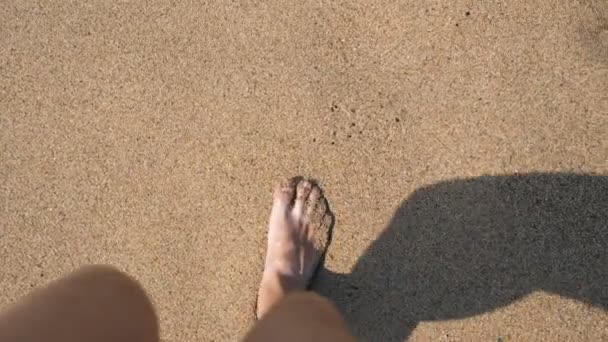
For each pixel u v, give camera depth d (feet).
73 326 4.23
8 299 6.79
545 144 6.45
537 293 6.36
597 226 6.36
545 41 6.53
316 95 6.68
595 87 6.43
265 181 6.67
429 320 6.45
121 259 6.74
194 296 6.65
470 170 6.50
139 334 4.66
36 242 6.83
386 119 6.60
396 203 6.55
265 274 6.53
